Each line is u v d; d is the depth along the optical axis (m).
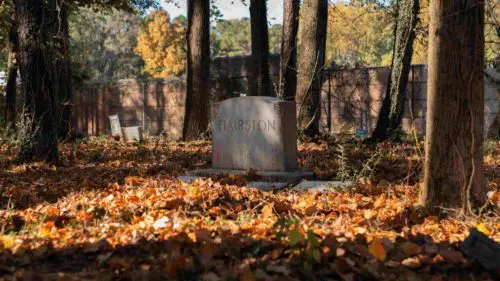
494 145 18.56
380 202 8.98
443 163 8.10
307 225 7.18
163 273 5.05
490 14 8.18
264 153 13.18
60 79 23.03
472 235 5.77
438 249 5.85
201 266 5.25
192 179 12.69
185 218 7.66
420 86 29.05
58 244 6.29
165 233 6.43
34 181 12.80
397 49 20.25
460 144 8.04
